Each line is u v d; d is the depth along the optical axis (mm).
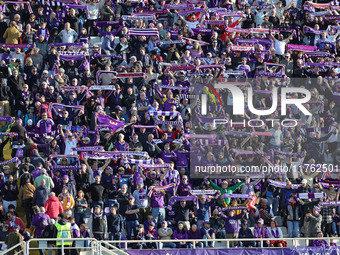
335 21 98062
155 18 93250
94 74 87188
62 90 81938
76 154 76375
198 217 73875
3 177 72062
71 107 80562
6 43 87250
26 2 91875
